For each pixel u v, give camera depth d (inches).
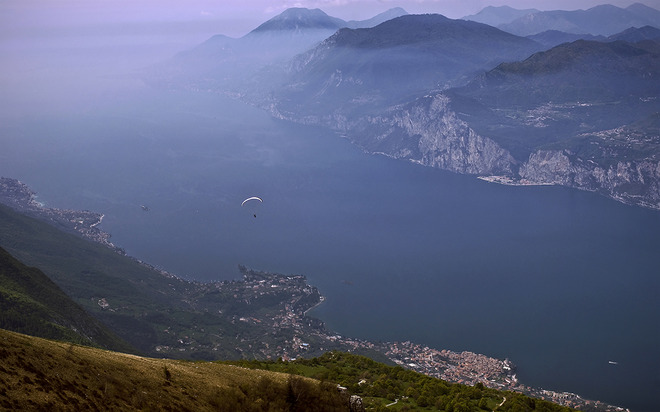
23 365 2367.1
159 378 3095.5
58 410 2257.6
